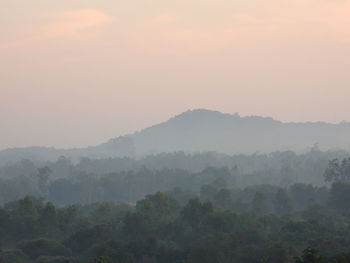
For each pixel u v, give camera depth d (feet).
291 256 558.15
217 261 599.16
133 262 612.70
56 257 625.82
